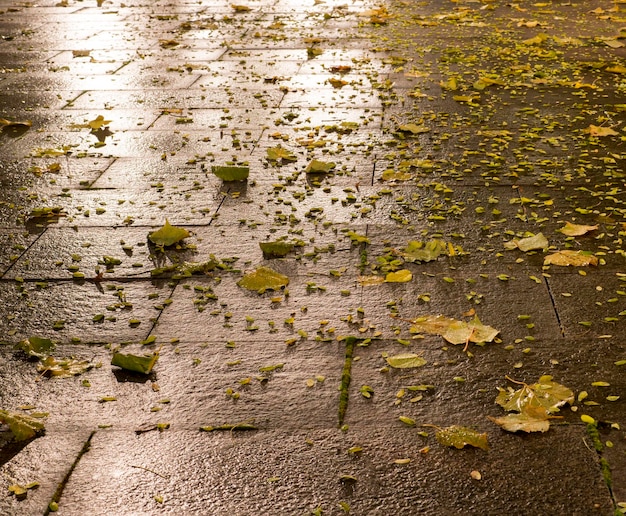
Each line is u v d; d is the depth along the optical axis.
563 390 1.80
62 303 2.07
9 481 1.70
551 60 3.59
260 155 2.66
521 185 2.44
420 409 1.79
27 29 4.66
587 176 2.47
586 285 2.06
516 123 2.82
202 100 3.13
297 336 1.95
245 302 2.05
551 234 2.23
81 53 3.95
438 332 1.94
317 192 2.45
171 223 2.33
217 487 1.68
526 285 2.06
